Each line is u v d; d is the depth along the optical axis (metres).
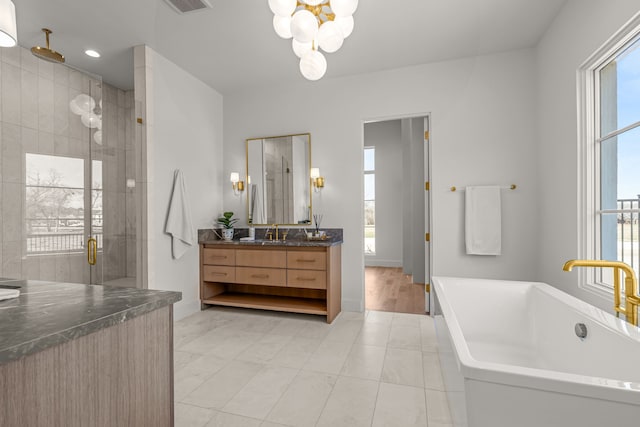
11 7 0.97
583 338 1.61
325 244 3.01
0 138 2.14
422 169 4.85
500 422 1.08
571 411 1.00
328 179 3.56
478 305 2.36
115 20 2.48
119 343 0.88
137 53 2.86
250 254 3.31
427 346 2.52
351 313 3.38
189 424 1.58
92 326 0.78
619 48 1.89
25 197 2.24
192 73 3.42
